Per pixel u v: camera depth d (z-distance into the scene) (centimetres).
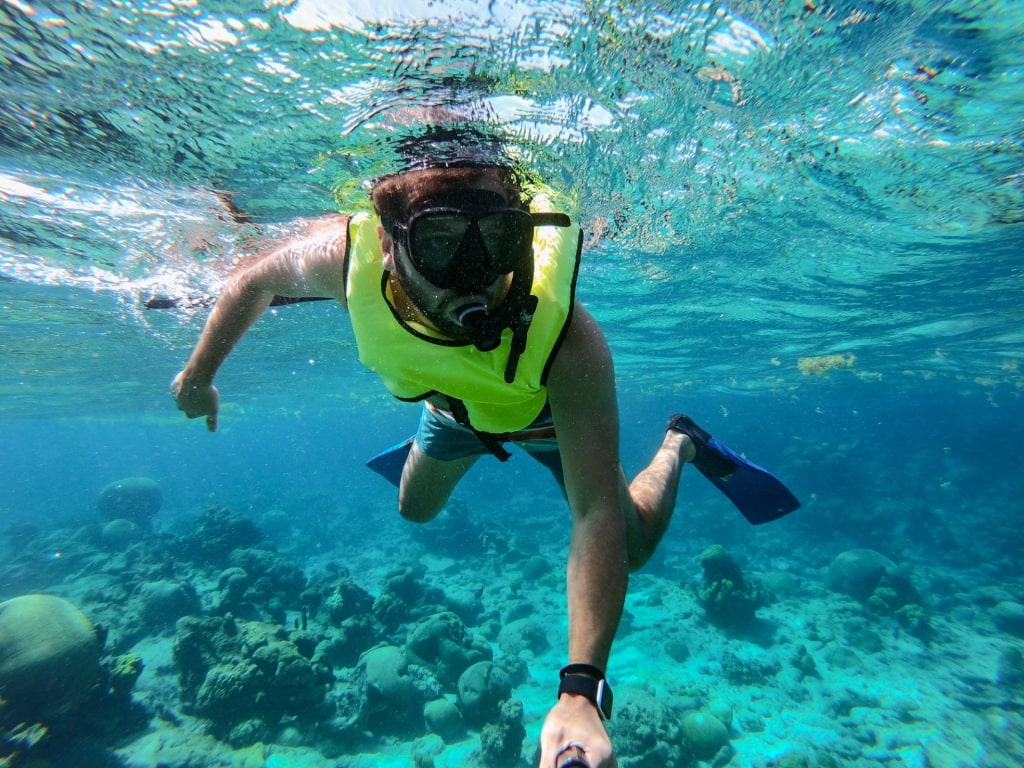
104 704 949
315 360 1992
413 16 318
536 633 1395
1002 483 3569
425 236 171
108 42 329
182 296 907
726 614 1478
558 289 197
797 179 688
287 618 1523
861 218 843
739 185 690
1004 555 2211
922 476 3884
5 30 318
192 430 6888
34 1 297
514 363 195
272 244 619
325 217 548
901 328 1847
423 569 2155
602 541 179
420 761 902
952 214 831
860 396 4831
